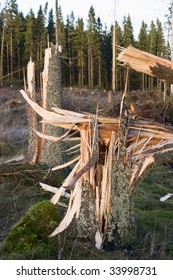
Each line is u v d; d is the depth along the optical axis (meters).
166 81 4.29
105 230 4.25
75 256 4.00
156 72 4.18
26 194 6.00
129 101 12.21
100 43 46.22
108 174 4.27
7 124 13.75
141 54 4.24
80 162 4.46
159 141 4.40
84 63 46.47
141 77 41.59
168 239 4.55
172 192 6.89
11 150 10.09
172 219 5.39
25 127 13.12
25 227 4.30
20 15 46.94
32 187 6.20
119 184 4.27
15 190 6.20
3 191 6.11
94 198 4.29
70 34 46.06
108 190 4.27
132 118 4.60
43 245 4.12
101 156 4.39
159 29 40.69
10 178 6.57
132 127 4.41
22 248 4.10
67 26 47.47
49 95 7.49
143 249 4.14
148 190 6.89
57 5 24.16
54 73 7.50
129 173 4.29
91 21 44.34
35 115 7.61
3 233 4.68
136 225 4.45
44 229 4.31
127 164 4.29
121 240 4.25
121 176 4.27
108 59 47.34
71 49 46.25
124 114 4.29
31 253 3.98
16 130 12.22
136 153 4.34
